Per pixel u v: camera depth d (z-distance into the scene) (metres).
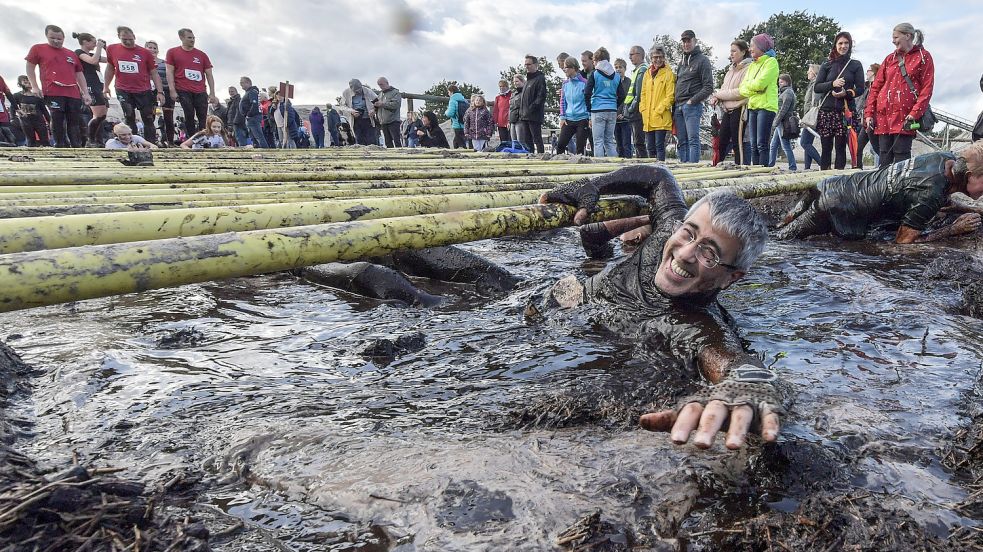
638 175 4.02
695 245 2.97
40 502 1.56
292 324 3.62
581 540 1.59
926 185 5.63
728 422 1.90
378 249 2.83
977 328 3.27
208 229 2.79
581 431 2.20
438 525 1.66
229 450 2.08
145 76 12.28
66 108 11.91
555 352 3.01
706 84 10.27
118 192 4.07
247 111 14.43
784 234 6.54
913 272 4.61
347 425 2.27
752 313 3.62
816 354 2.91
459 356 3.02
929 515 1.69
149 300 4.08
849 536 1.58
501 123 14.51
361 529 1.67
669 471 1.90
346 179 6.02
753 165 9.96
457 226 3.20
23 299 1.85
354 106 15.76
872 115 8.57
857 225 6.17
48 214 3.09
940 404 2.35
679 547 1.58
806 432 2.12
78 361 2.87
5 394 2.50
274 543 1.62
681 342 2.84
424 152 11.98
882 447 2.02
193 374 2.79
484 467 1.92
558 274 4.78
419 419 2.32
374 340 3.21
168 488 1.85
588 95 11.37
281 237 2.48
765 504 1.75
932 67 7.79
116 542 1.53
